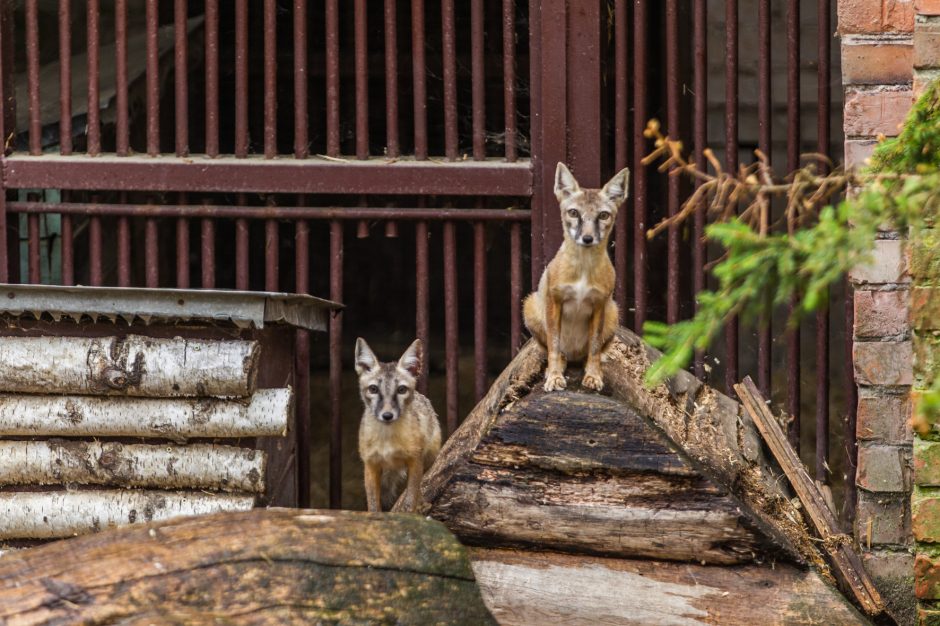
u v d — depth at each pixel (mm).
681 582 7055
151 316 7957
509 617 7055
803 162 10742
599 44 9461
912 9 8180
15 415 8148
